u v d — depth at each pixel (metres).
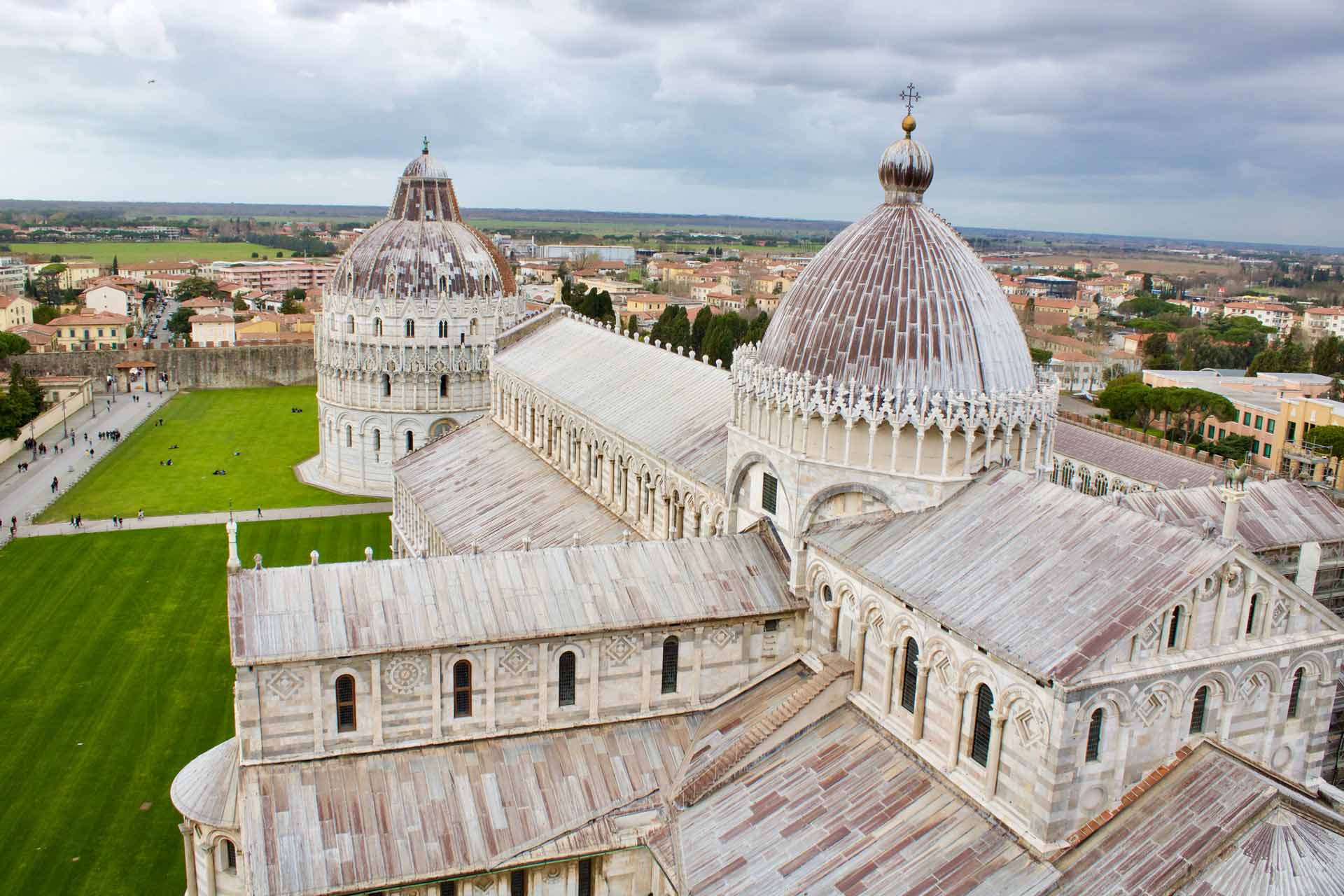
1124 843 39.84
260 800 47.78
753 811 48.22
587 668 54.12
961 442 53.31
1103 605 41.62
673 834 49.06
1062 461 126.88
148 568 114.50
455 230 171.75
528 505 95.12
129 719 78.62
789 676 57.22
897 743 48.84
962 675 44.53
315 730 49.66
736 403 62.59
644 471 78.62
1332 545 78.25
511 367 115.56
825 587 55.75
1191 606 41.16
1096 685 39.25
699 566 58.66
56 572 112.00
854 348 54.91
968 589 46.25
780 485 58.50
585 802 50.91
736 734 54.25
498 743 52.75
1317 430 171.50
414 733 51.50
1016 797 42.03
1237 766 41.22
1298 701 45.31
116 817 66.00
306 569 52.62
